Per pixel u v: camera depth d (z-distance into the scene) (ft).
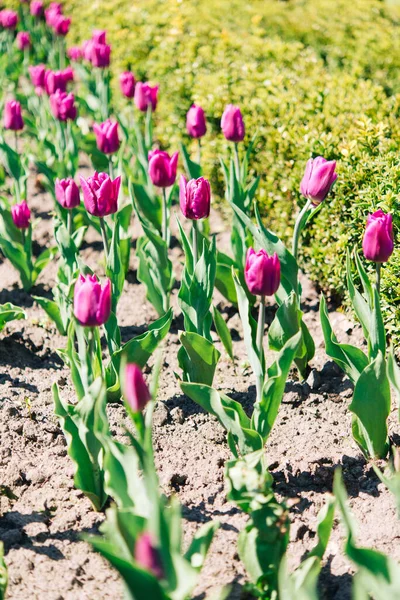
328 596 5.60
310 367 7.02
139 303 7.87
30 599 5.58
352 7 11.46
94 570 5.73
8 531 5.87
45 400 6.77
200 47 9.82
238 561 5.76
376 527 5.90
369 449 6.25
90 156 8.96
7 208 7.89
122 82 8.34
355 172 7.30
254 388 6.91
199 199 6.40
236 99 8.73
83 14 12.16
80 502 6.10
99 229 8.02
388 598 4.97
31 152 9.87
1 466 6.30
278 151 8.14
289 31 10.67
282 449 6.38
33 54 12.50
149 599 4.85
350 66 10.07
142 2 11.46
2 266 8.39
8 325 7.56
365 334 6.31
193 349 6.53
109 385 6.70
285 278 6.72
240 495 5.46
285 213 8.09
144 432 5.26
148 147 8.06
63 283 7.14
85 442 5.82
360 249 7.23
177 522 4.89
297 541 5.86
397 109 8.14
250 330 6.16
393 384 5.86
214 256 6.56
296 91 8.66
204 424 6.58
